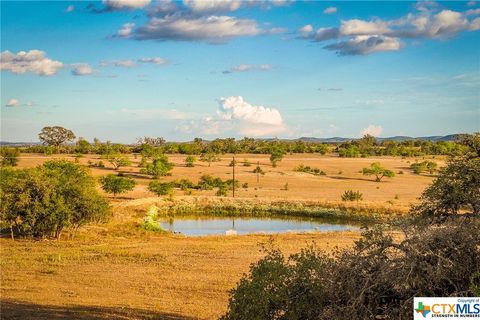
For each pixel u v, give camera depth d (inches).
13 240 1939.0
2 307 989.8
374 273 525.7
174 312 986.7
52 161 2778.1
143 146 6934.1
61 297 1106.7
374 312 533.3
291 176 5191.9
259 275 584.4
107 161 6299.2
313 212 3002.0
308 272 572.4
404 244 527.5
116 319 912.9
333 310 532.4
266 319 571.2
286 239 1991.9
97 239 2022.6
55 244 1866.4
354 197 3312.0
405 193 3887.8
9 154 6053.2
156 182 3666.3
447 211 582.6
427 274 512.1
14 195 1953.7
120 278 1317.7
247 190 4008.4
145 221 2516.0
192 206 3186.5
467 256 511.2
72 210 2006.6
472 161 579.8
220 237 2096.5
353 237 2015.3
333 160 7445.9
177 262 1528.1
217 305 1054.4
